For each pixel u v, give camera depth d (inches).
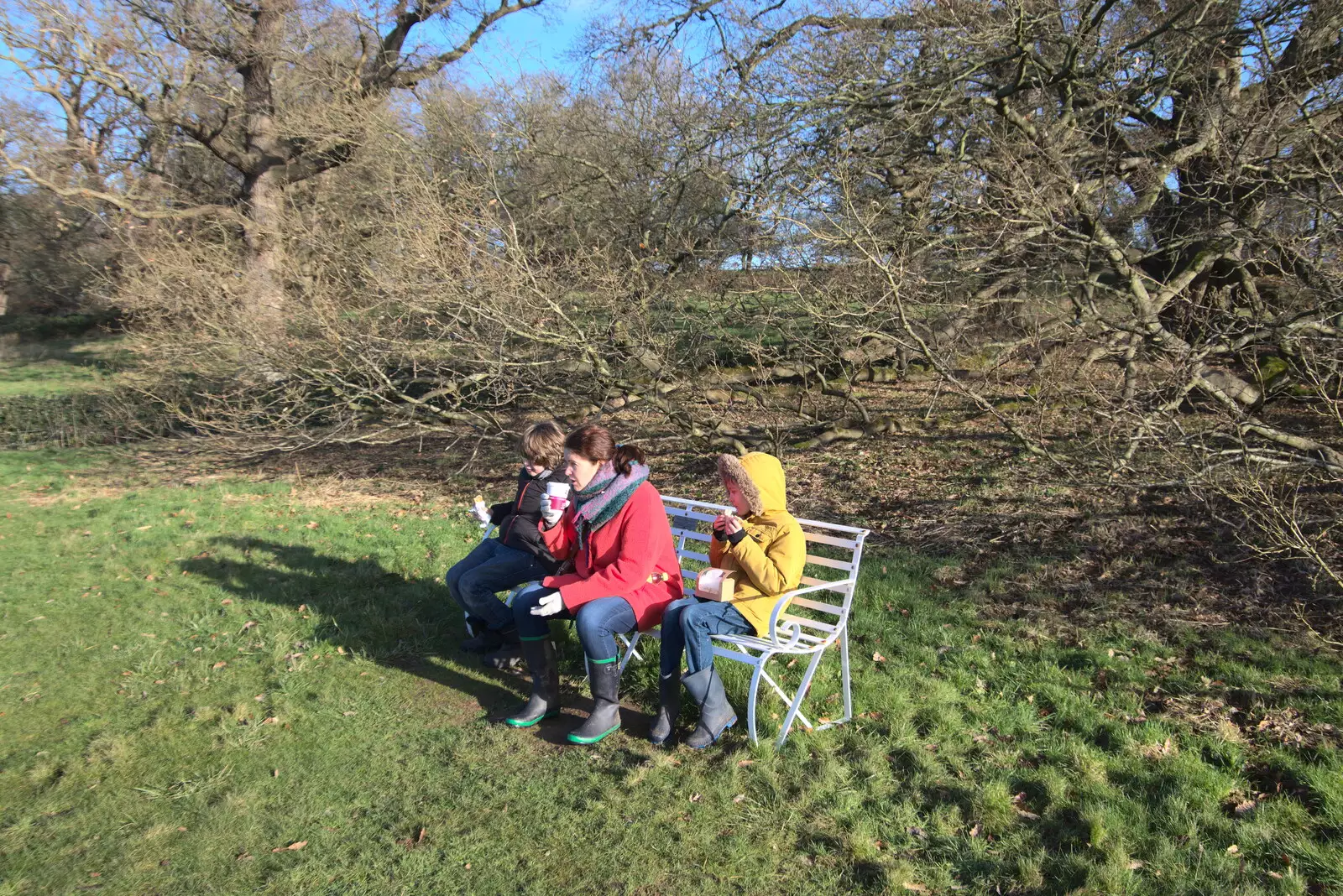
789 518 156.8
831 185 331.3
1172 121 352.8
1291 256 255.3
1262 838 116.8
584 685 177.6
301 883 119.3
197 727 165.0
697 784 138.6
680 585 165.6
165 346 388.5
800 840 124.9
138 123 721.6
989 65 370.3
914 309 320.2
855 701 163.3
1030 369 343.6
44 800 141.9
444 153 433.1
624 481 157.9
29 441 522.9
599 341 345.1
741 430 370.3
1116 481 245.9
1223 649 170.1
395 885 118.2
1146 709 153.4
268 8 625.3
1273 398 297.6
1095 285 303.0
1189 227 323.3
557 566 179.3
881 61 371.6
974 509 267.1
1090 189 325.1
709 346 364.2
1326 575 190.7
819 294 308.8
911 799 132.2
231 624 215.6
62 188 561.9
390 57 653.3
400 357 370.6
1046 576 213.9
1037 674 168.1
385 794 140.0
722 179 383.9
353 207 480.1
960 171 313.1
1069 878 112.8
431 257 306.5
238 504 356.2
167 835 131.2
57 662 198.1
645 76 478.0
